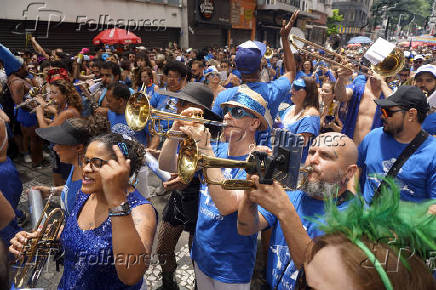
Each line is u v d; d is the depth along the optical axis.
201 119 1.68
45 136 1.93
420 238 0.62
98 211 1.46
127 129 3.10
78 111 3.39
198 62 6.35
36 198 2.11
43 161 5.43
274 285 1.60
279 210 1.16
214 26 23.23
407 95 2.05
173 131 1.67
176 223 2.45
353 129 3.94
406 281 0.56
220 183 1.19
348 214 0.68
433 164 2.01
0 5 9.85
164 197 3.67
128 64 6.95
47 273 2.31
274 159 1.07
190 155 1.29
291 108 3.35
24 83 5.08
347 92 3.85
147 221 1.48
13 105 5.44
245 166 1.15
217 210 1.82
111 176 1.22
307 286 0.66
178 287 2.67
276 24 33.97
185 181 1.26
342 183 1.43
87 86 4.85
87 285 1.43
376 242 0.62
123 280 1.34
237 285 1.80
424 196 2.09
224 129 1.85
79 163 1.97
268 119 1.83
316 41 45.19
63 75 4.09
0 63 4.93
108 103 3.53
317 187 1.42
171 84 3.74
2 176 2.29
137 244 1.27
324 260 0.61
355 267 0.57
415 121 2.08
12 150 5.55
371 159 2.32
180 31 19.64
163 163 2.16
